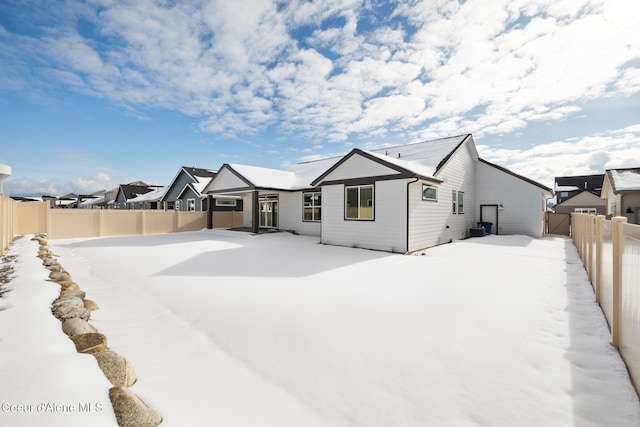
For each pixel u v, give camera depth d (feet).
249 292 16.24
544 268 23.04
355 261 26.40
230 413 6.49
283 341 10.18
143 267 23.63
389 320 12.01
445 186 41.29
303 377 8.00
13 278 15.43
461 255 29.63
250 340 10.30
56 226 46.03
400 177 31.68
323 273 21.25
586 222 21.91
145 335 10.87
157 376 7.99
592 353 9.25
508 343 9.96
